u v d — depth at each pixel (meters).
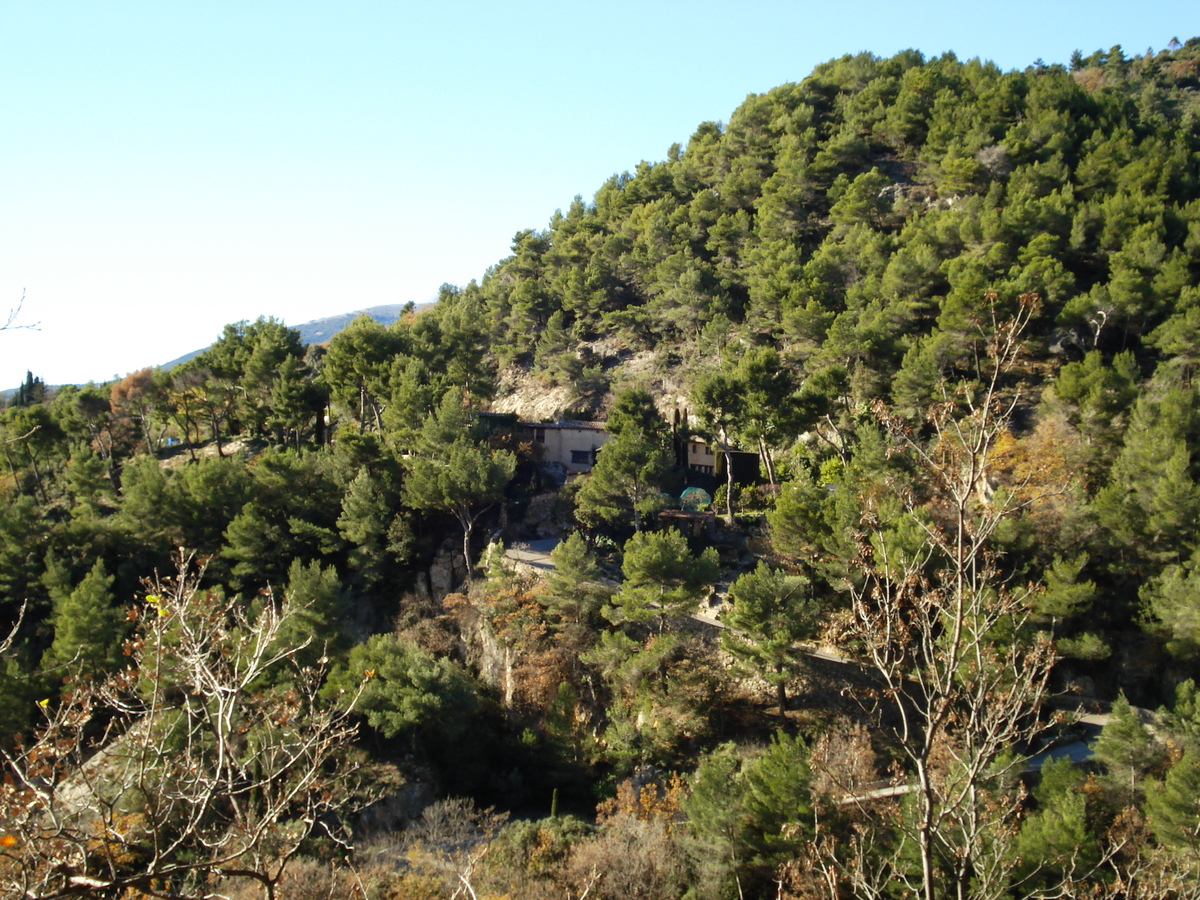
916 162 91.56
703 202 89.81
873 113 97.94
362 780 38.22
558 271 96.69
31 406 79.12
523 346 90.75
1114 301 55.88
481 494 55.25
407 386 65.38
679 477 59.34
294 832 11.73
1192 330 50.72
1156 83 136.12
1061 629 39.06
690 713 40.47
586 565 46.34
